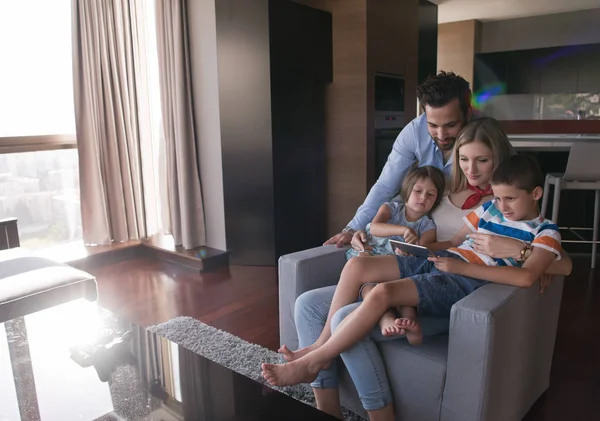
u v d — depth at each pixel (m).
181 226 4.03
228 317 2.93
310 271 2.00
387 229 1.96
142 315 2.97
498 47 7.61
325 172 4.45
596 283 3.34
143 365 1.45
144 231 4.28
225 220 3.91
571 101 7.41
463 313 1.44
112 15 3.83
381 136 4.39
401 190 2.06
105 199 4.01
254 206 3.84
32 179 3.77
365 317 1.57
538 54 7.25
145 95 4.11
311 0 4.23
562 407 1.98
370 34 4.08
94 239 4.02
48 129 3.80
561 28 7.08
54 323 1.75
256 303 3.14
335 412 1.76
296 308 1.88
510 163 1.62
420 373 1.55
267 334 2.69
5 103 3.57
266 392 1.30
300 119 3.97
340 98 4.25
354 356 1.60
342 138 4.30
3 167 3.60
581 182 3.58
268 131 3.71
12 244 2.90
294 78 3.84
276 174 3.80
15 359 1.49
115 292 3.36
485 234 1.65
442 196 1.99
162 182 4.21
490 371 1.43
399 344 1.62
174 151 3.91
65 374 1.41
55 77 3.78
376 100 4.27
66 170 3.95
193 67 3.86
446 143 1.92
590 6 6.56
